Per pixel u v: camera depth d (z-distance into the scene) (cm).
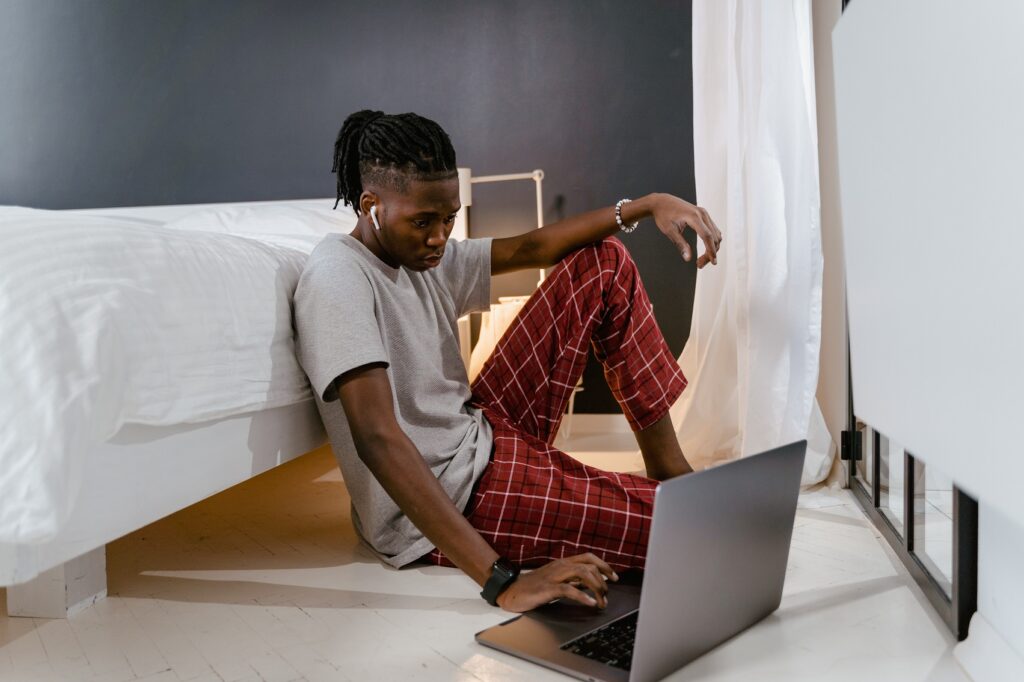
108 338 112
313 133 345
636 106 321
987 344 74
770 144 200
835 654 118
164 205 356
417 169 147
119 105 357
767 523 125
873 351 118
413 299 163
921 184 90
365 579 159
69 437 103
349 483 170
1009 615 103
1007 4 64
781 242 200
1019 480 68
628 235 321
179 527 199
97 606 148
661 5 317
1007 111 65
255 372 149
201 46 350
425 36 334
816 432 216
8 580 103
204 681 117
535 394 179
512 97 329
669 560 105
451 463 160
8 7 360
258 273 155
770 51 199
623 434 319
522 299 309
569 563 127
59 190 363
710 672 113
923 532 146
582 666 113
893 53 97
